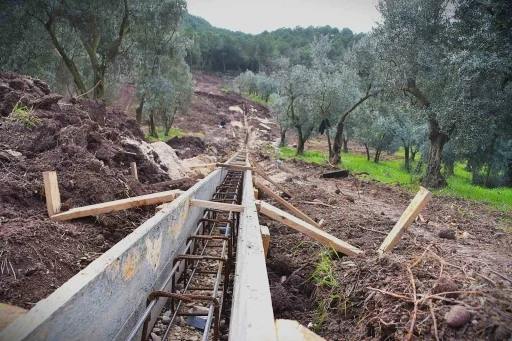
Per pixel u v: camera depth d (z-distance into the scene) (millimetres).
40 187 5070
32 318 1910
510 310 2428
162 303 3955
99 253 4180
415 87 15242
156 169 9336
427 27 14102
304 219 6492
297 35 117625
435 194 13414
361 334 2838
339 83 24484
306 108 27047
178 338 3496
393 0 15609
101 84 18312
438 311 2504
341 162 23938
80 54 19875
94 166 6168
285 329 1881
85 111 9234
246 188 6438
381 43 15414
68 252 3908
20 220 4121
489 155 19969
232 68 94000
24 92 7852
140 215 5863
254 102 64875
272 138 44531
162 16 20156
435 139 15305
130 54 21781
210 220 5289
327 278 3762
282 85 27438
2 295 2998
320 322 3250
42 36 16016
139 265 3246
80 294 2266
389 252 3947
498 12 12711
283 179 13875
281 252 5082
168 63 26047
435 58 13781
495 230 7832
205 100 58906
